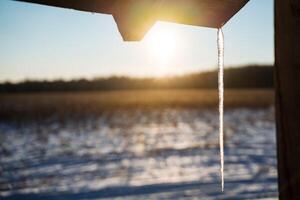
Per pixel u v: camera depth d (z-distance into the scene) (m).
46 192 15.16
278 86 1.12
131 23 1.28
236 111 89.44
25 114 83.12
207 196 13.32
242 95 175.00
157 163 22.16
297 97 1.07
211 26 1.37
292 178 1.08
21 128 51.09
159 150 28.20
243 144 30.75
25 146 32.19
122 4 1.26
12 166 21.86
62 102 158.38
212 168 19.64
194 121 61.25
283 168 1.10
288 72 1.10
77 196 14.27
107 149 29.47
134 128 50.12
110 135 41.56
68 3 1.27
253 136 37.25
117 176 18.00
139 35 1.31
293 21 1.09
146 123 58.53
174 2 1.21
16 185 16.62
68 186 16.06
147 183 16.05
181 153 26.34
